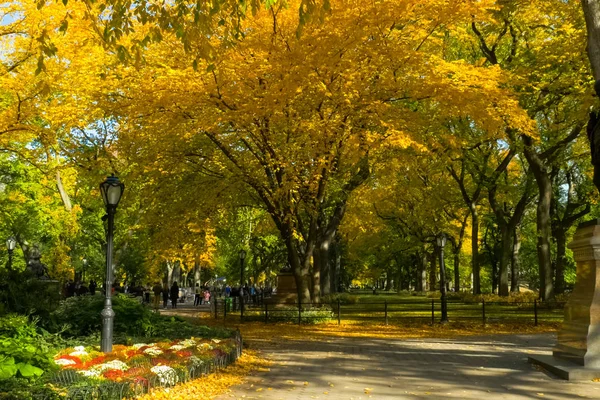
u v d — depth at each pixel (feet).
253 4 34.53
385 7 56.59
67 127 71.20
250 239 156.35
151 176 75.72
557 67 81.10
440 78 59.67
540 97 88.79
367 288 423.64
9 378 23.77
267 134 66.64
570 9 76.48
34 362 26.37
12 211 122.11
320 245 97.60
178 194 80.38
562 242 132.77
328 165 66.64
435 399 29.04
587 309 36.42
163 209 80.94
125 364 30.91
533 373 37.14
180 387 30.68
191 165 77.30
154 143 70.49
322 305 88.12
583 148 113.19
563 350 39.50
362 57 60.39
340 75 59.82
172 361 33.45
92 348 36.99
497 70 63.21
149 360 33.47
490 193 122.42
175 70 59.88
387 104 61.98
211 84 59.11
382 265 238.48
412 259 255.09
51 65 66.64
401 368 39.78
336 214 97.30
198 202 78.18
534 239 177.78
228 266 188.44
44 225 127.65
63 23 35.88
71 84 67.67
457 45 108.06
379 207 144.97
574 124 93.25
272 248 172.24
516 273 151.23
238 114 60.44
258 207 90.27
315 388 32.22
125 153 73.26
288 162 66.08
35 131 71.56
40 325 41.50
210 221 82.33
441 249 81.05
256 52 60.08
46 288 43.80
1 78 67.46
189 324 53.78
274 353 48.91
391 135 58.70
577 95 77.77
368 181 101.14
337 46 58.34
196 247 84.48
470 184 136.56
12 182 120.47
